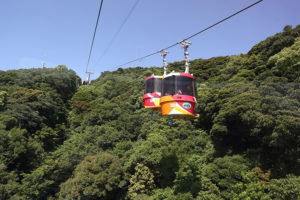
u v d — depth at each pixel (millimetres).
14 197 24750
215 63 55781
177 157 26562
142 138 35531
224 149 24750
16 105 39250
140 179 26031
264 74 32031
